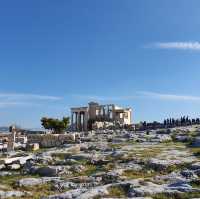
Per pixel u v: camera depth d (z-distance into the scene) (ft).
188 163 132.98
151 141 230.48
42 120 396.98
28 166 152.97
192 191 85.35
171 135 252.01
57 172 131.85
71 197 86.22
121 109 496.64
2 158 181.27
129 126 387.75
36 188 105.19
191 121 360.48
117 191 89.45
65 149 209.77
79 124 499.10
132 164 137.49
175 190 85.87
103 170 132.16
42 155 181.98
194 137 224.53
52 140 286.66
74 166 138.10
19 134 340.80
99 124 450.30
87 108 500.74
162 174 122.21
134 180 99.96
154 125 368.89
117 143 227.20
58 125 390.21
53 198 86.74
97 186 99.55
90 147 210.59
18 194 95.14
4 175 137.69
